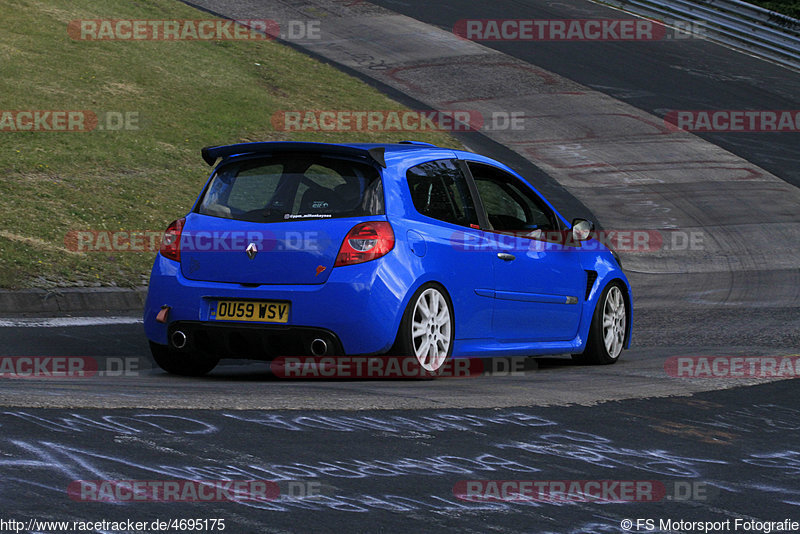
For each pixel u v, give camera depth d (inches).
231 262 972.6
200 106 3206.2
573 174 3415.4
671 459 696.4
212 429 692.1
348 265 938.1
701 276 2425.0
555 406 854.5
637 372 1107.3
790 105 4384.8
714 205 3203.7
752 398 948.0
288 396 824.9
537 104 4114.2
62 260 1705.2
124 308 1603.1
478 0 5679.1
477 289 1040.2
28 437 637.3
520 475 629.0
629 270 2485.2
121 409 733.9
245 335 955.3
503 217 1118.4
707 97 4402.1
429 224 1002.1
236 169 1025.5
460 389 917.8
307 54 4404.5
